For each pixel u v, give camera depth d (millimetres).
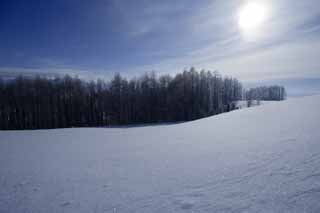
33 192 2965
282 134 4832
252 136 5305
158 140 6914
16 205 2561
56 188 3076
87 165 4312
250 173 2805
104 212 2215
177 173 3271
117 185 2996
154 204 2281
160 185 2832
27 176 3746
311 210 1769
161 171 3471
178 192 2529
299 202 1911
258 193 2211
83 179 3402
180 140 6422
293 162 2914
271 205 1943
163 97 33000
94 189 2918
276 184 2344
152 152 5082
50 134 10250
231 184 2553
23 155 5652
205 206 2109
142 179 3160
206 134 6930
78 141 7855
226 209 1997
